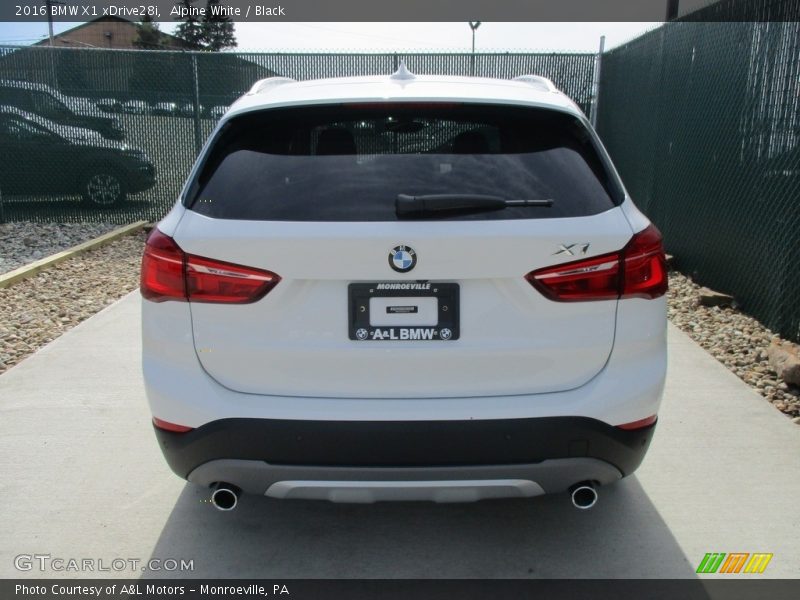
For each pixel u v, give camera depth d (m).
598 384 2.39
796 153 5.06
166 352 2.43
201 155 2.60
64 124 9.85
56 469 3.46
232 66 9.94
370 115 2.61
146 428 3.89
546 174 2.47
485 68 9.98
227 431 2.36
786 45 5.20
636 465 2.55
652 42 8.02
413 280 2.30
